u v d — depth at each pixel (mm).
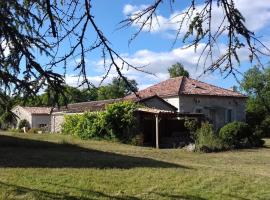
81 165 17625
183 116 34188
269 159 24359
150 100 37750
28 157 19688
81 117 35469
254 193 14031
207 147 28703
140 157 22359
